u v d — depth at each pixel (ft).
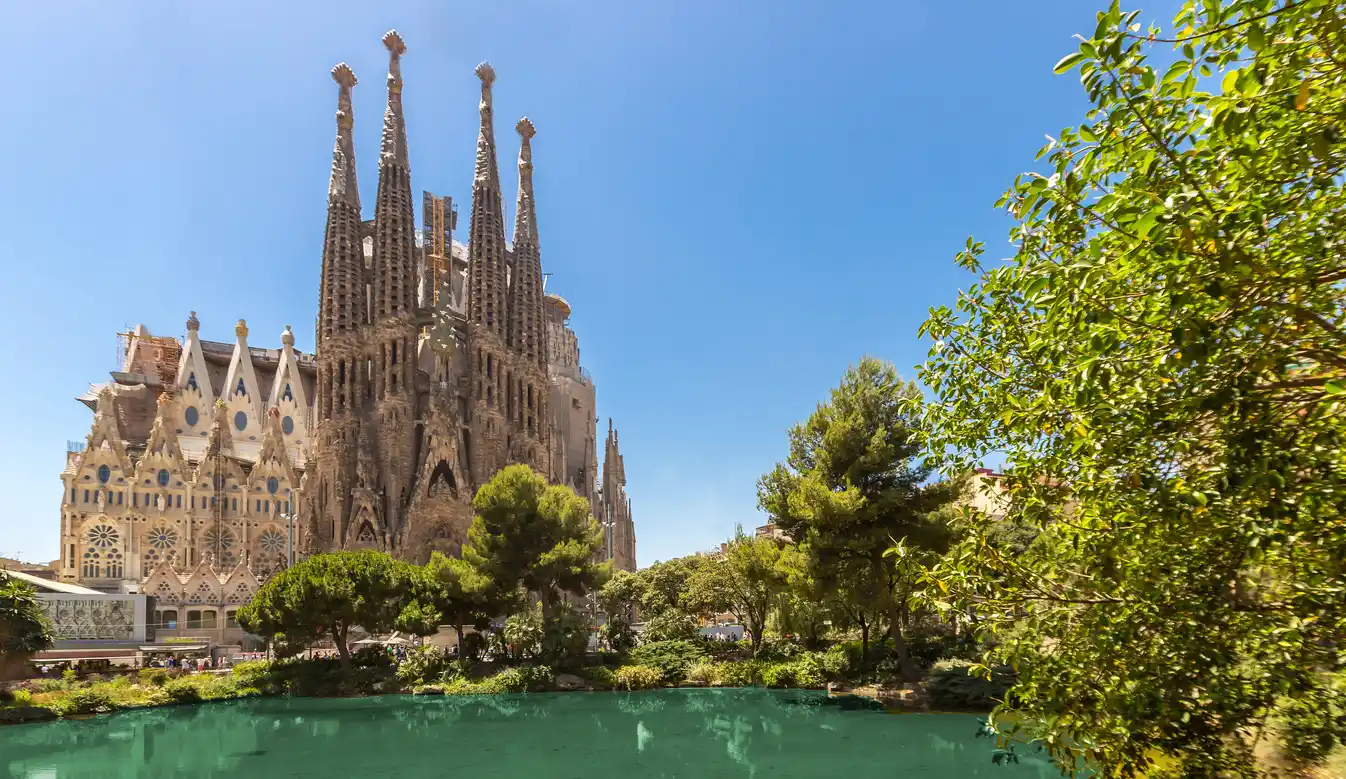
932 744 104.17
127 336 444.14
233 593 324.19
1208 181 21.94
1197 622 29.48
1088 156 23.80
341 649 201.57
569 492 232.32
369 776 97.60
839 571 137.08
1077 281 23.12
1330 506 24.68
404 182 428.15
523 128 502.79
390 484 380.99
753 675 183.83
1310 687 30.17
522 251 472.44
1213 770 33.68
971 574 35.01
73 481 329.72
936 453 38.88
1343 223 21.12
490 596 216.13
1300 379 22.53
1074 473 33.06
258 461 375.86
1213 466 28.09
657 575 263.90
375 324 406.82
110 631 221.25
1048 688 33.58
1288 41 20.02
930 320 36.99
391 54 443.73
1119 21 21.11
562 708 159.12
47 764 109.09
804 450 159.94
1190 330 21.67
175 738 129.49
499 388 429.38
